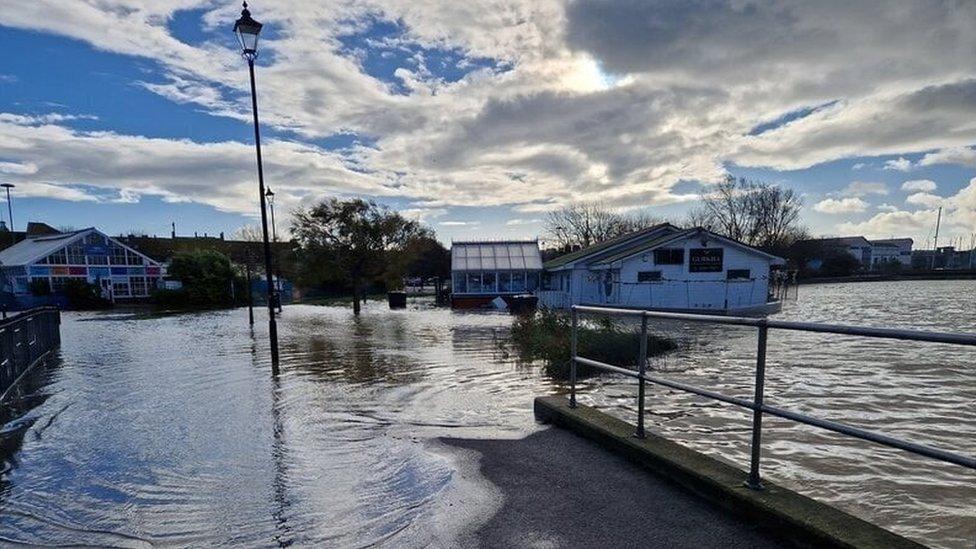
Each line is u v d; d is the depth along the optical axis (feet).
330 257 97.96
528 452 14.12
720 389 26.55
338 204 98.17
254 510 12.27
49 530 11.64
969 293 138.82
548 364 33.96
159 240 186.19
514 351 41.42
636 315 13.30
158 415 22.18
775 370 31.35
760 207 206.28
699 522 9.48
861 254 306.14
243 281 130.62
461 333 56.44
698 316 11.32
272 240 136.36
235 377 30.81
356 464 15.29
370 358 37.91
